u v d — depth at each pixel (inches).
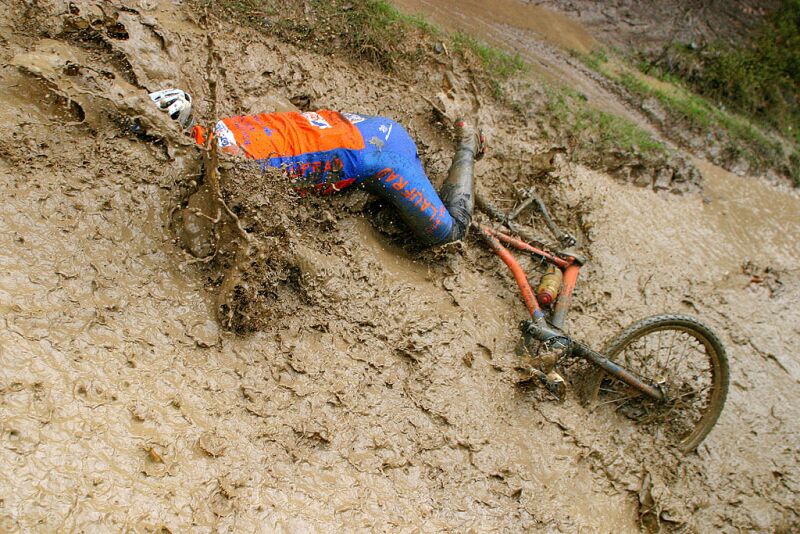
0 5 133.0
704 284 203.0
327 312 130.5
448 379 134.6
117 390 100.1
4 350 94.1
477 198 173.0
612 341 150.1
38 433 89.6
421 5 243.6
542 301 154.0
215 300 118.7
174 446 99.7
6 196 108.0
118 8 150.2
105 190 116.8
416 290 145.7
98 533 85.7
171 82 147.9
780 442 171.8
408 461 120.0
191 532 93.0
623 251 196.5
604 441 145.6
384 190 141.6
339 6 194.2
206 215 119.0
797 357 193.0
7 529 80.0
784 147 302.8
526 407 140.3
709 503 153.3
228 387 111.8
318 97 174.1
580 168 215.2
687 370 172.1
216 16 173.0
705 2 348.2
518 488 126.5
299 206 136.8
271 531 98.9
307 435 112.9
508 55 236.8
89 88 123.2
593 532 128.7
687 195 237.6
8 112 115.6
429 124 186.9
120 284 111.3
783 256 234.2
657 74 301.3
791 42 352.2
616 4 319.3
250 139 129.9
